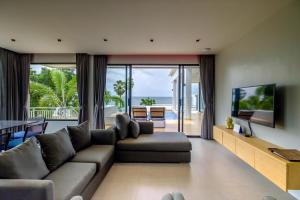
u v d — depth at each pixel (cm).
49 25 367
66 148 276
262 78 344
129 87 643
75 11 307
